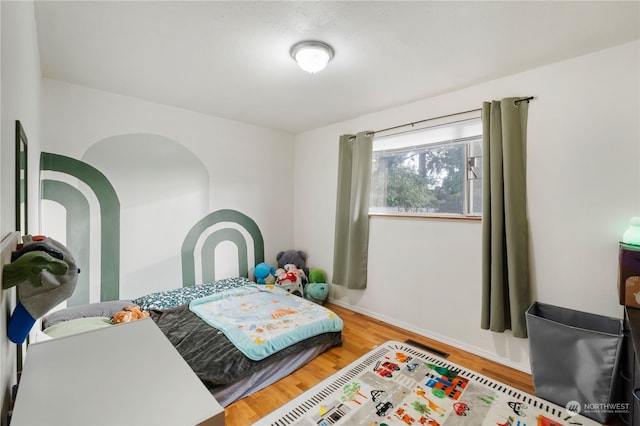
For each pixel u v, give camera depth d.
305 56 1.88
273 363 2.09
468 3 1.47
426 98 2.78
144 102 2.92
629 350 1.62
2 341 0.79
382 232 3.17
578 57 1.99
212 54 2.01
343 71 2.24
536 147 2.16
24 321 0.93
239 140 3.67
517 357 2.27
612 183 1.89
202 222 3.38
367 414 1.74
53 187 2.47
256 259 3.88
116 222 2.80
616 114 1.87
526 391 1.96
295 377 2.15
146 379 0.80
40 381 0.78
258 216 3.89
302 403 1.85
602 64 1.91
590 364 1.71
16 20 0.99
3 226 0.84
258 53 1.99
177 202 3.18
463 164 2.60
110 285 2.79
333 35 1.76
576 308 2.03
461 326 2.58
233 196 3.64
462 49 1.91
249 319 2.50
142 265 2.97
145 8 1.53
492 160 2.26
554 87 2.09
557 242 2.10
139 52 1.99
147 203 2.98
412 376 2.13
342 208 3.51
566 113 2.04
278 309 2.72
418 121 2.85
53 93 2.45
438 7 1.50
